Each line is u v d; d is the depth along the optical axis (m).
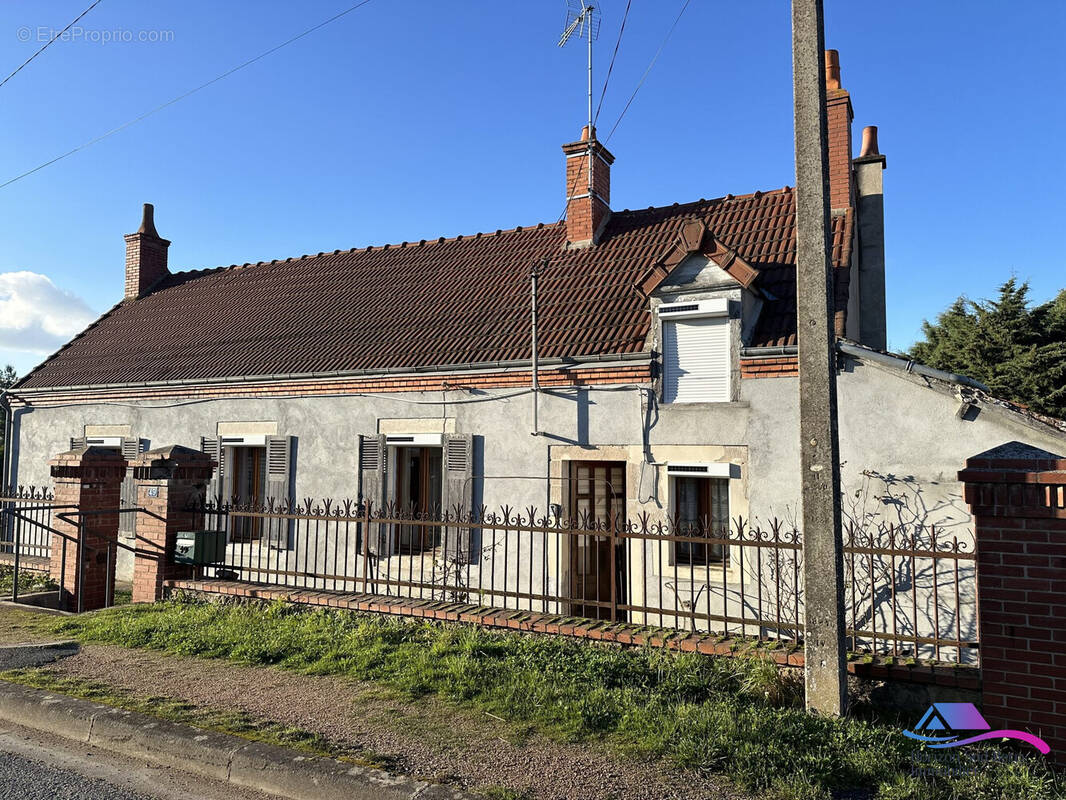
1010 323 24.38
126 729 5.00
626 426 9.20
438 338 11.18
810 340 5.25
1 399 14.56
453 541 10.07
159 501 8.87
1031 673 4.69
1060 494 4.66
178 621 7.55
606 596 9.51
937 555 5.47
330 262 15.89
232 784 4.50
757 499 8.36
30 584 9.72
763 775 4.22
